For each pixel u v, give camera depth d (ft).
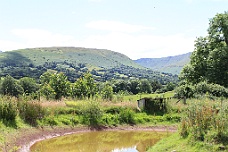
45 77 234.38
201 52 168.86
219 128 49.67
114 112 106.42
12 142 66.23
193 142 50.80
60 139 80.12
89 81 184.55
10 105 78.18
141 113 108.78
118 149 71.10
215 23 164.96
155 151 54.54
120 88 352.90
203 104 60.49
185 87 130.21
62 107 100.27
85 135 86.89
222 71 157.58
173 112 110.11
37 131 80.28
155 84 396.16
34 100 91.35
